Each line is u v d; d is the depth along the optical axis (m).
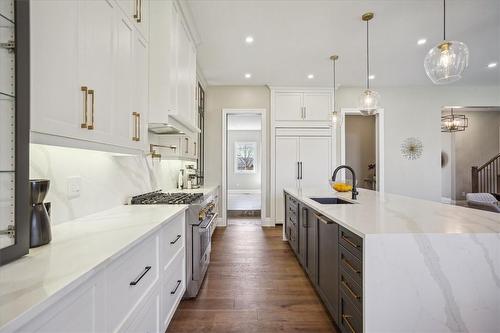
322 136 5.23
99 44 1.35
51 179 1.38
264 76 4.69
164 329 1.60
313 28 3.08
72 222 1.49
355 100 5.36
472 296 1.25
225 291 2.36
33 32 0.93
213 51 3.68
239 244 3.81
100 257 0.91
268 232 4.56
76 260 0.88
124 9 1.65
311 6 2.66
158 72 2.18
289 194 3.49
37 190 1.03
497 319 1.24
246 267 2.92
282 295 2.29
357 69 4.37
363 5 2.65
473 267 1.25
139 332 1.24
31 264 0.84
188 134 3.21
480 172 7.58
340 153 5.31
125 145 1.66
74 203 1.56
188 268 2.19
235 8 2.69
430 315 1.25
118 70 1.57
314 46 3.54
